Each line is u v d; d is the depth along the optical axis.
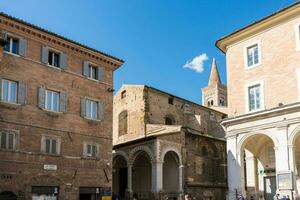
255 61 36.47
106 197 36.53
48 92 34.06
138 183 51.47
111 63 39.75
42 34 33.69
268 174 36.72
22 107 31.67
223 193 52.00
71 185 34.00
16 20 31.69
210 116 65.69
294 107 31.39
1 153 29.61
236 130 35.75
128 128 57.16
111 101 39.44
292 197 30.36
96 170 36.38
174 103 60.38
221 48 40.34
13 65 31.66
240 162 35.00
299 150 34.47
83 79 37.00
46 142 32.94
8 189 29.64
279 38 34.75
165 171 48.81
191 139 49.78
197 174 49.09
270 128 33.16
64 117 34.62
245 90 36.50
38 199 31.55
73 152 34.78
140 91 56.59
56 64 35.31
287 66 33.62
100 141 37.34
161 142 45.28
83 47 36.81
